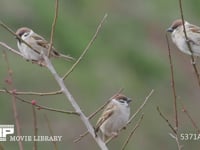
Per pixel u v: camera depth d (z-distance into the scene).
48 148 16.91
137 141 16.98
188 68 17.78
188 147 17.02
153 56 17.39
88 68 16.83
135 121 17.00
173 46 17.81
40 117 17.06
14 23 17.03
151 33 17.91
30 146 16.48
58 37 16.61
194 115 17.48
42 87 16.84
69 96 7.38
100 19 17.61
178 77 17.66
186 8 17.59
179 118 17.28
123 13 18.03
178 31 9.89
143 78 17.17
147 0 18.16
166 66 17.50
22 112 16.92
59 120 17.22
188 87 17.73
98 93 16.81
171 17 17.78
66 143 17.17
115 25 17.69
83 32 16.89
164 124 17.16
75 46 16.55
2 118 16.69
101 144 7.20
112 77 16.89
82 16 17.55
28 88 16.80
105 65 16.98
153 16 17.92
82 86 16.75
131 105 17.00
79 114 7.28
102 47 17.05
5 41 16.94
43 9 16.97
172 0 17.83
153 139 17.09
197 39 9.73
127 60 17.20
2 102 16.81
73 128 17.31
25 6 17.08
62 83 7.46
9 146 15.86
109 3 18.06
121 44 17.34
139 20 17.97
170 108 17.28
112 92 16.84
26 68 16.73
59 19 16.78
